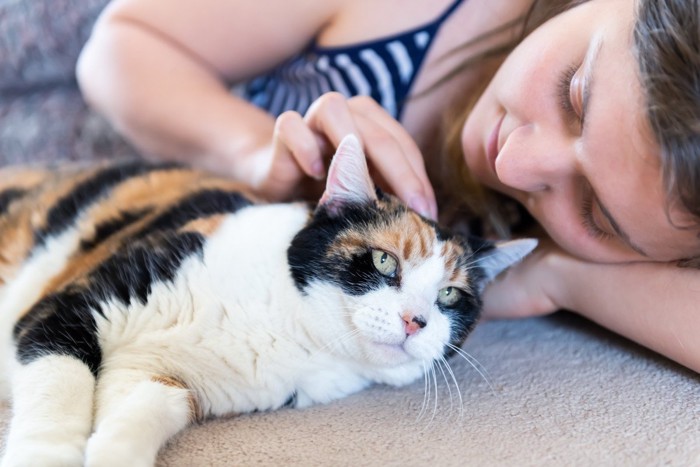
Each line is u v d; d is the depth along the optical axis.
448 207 1.46
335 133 1.17
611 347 1.28
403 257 1.10
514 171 1.04
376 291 1.07
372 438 0.91
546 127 1.03
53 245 1.24
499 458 0.85
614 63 0.92
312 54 1.56
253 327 1.03
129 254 1.05
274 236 1.10
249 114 1.53
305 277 1.06
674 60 0.84
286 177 1.27
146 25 1.60
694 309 1.10
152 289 1.01
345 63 1.47
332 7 1.51
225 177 1.45
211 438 0.92
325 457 0.85
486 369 1.18
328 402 1.09
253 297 1.04
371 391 1.14
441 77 1.49
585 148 0.95
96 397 0.94
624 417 0.97
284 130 1.19
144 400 0.91
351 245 1.09
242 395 1.04
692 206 0.87
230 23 1.56
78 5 2.03
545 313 1.42
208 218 1.14
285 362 1.05
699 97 0.83
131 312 1.00
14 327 1.04
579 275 1.29
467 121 1.29
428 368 1.13
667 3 0.87
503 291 1.41
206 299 1.02
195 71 1.58
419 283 1.10
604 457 0.86
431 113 1.52
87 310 0.99
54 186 1.39
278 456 0.85
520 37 1.35
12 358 0.99
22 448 0.80
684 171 0.84
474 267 1.21
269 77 1.75
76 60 2.09
